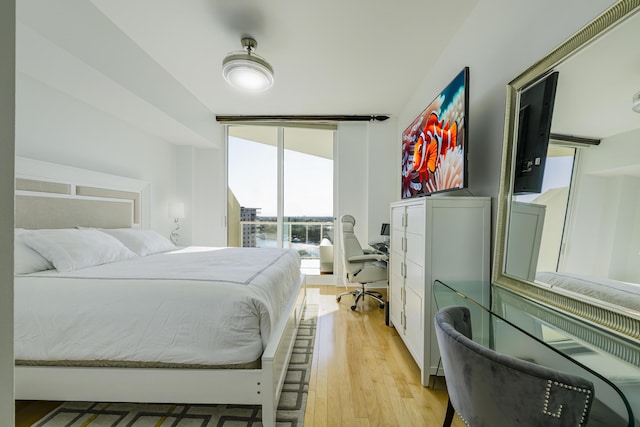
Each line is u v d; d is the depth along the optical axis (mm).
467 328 1188
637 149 853
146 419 1394
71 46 1827
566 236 1122
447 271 1721
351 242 3162
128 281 1439
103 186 2777
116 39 2189
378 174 4016
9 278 426
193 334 1298
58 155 2383
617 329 866
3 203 416
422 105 3012
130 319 1310
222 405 1504
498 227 1548
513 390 734
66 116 2447
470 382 842
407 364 1965
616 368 799
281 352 1538
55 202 2289
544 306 1184
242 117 4074
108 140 2900
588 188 1021
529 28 1435
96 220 2691
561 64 1180
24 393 1322
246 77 2377
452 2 1919
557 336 956
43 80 2182
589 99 1035
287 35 2264
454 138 1885
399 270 2322
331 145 4293
